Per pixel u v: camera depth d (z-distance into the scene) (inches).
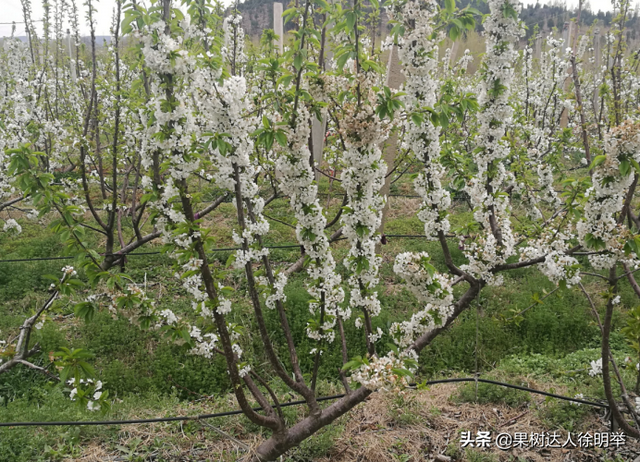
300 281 247.3
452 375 187.0
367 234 98.8
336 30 97.3
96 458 132.3
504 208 118.6
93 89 212.4
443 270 265.4
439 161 125.7
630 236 97.3
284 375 110.2
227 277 249.8
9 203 193.6
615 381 163.9
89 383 97.0
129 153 198.8
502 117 110.0
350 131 91.6
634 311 110.0
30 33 390.6
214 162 99.1
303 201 97.0
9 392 172.1
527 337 208.2
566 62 289.3
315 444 135.6
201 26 130.6
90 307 94.7
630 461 129.2
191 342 105.3
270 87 162.9
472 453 132.3
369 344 117.3
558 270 105.7
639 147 89.1
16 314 215.3
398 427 147.9
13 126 202.8
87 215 318.7
